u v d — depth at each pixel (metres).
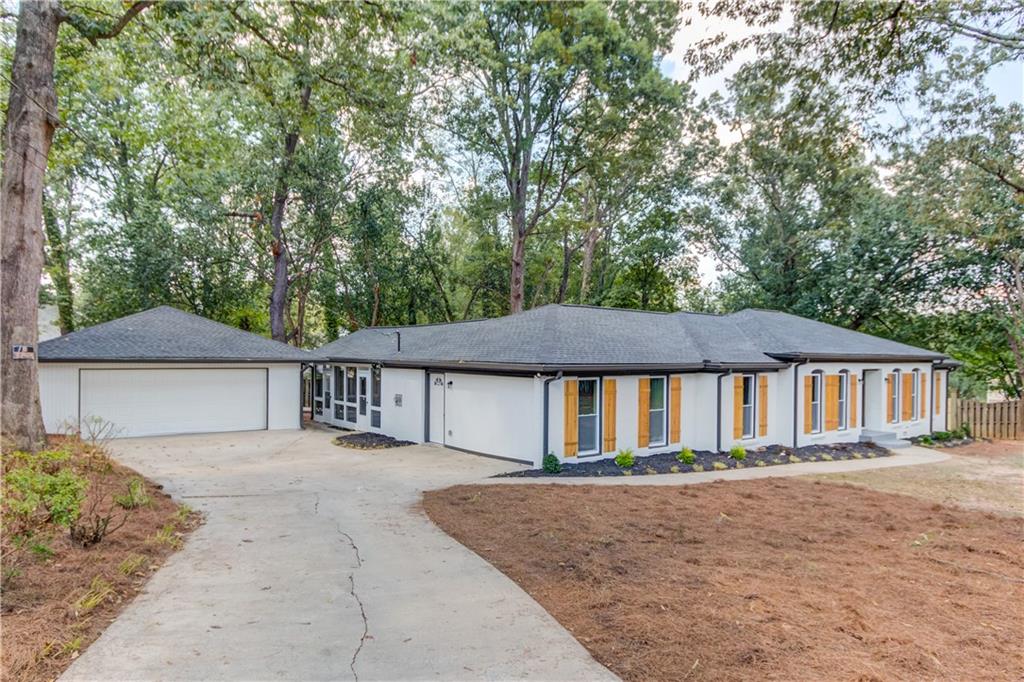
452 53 17.48
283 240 25.05
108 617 4.54
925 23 7.48
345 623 4.55
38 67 10.00
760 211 26.77
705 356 14.59
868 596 5.05
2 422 9.54
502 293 32.66
